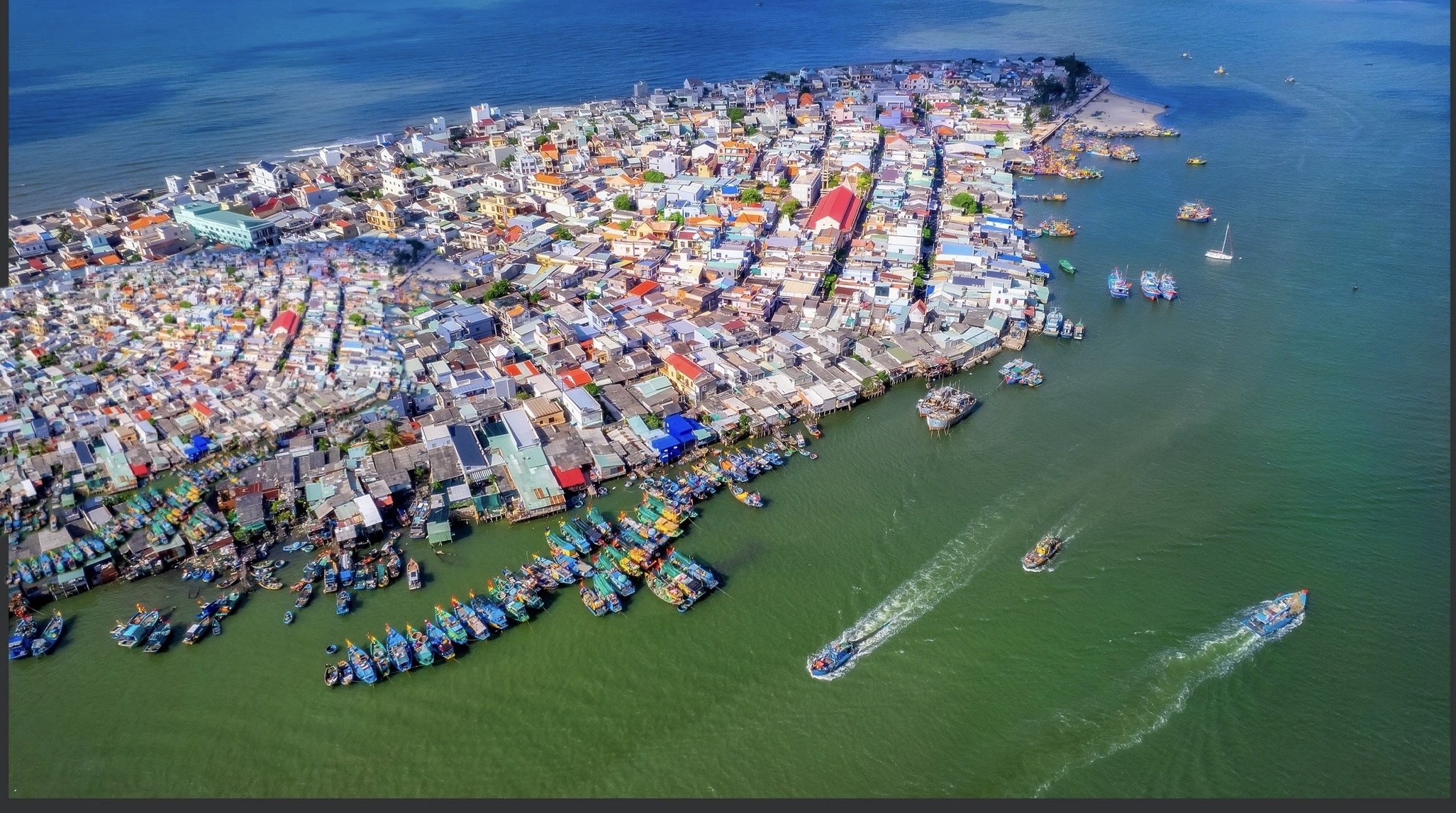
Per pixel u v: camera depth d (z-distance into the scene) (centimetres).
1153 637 11681
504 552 13075
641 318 18838
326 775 10025
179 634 11706
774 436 15712
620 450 14925
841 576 12731
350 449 14700
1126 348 19262
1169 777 9869
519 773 10031
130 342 18025
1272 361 18712
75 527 13225
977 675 11188
